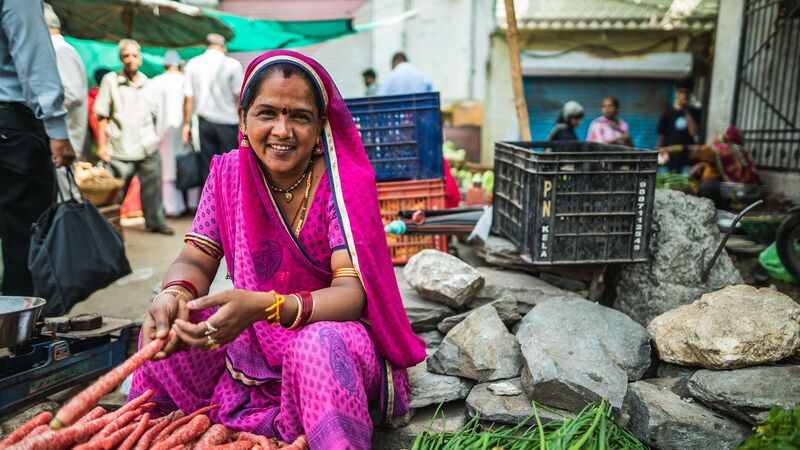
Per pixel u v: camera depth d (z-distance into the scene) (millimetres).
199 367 2152
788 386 2205
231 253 2143
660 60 10961
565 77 11211
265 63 1910
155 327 1875
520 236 3168
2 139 3121
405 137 3912
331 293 1964
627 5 10922
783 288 3676
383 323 2094
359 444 1870
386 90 6688
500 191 3596
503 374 2508
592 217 2971
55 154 3191
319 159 2098
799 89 5879
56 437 1697
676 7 10719
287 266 2088
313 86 1938
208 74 6742
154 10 6625
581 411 2221
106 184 5035
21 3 2971
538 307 2822
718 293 2676
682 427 2170
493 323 2678
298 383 1867
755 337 2348
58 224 3012
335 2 10602
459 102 11023
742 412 2178
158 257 5312
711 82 7227
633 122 11445
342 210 2023
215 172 2146
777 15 5984
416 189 3961
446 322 2912
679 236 3031
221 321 1754
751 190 4883
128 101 6105
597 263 3020
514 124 11258
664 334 2625
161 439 1900
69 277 2977
